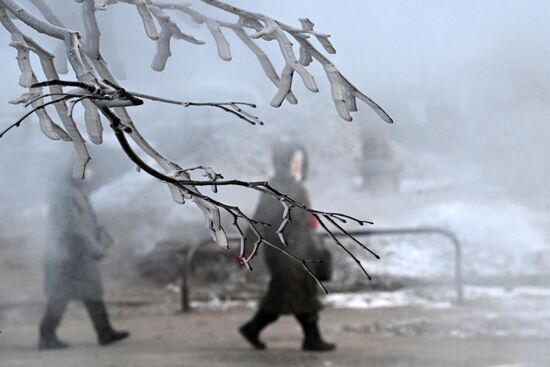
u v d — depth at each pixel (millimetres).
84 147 5734
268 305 21031
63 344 21312
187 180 5797
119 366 19156
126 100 5160
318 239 20906
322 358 20031
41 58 5848
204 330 24312
